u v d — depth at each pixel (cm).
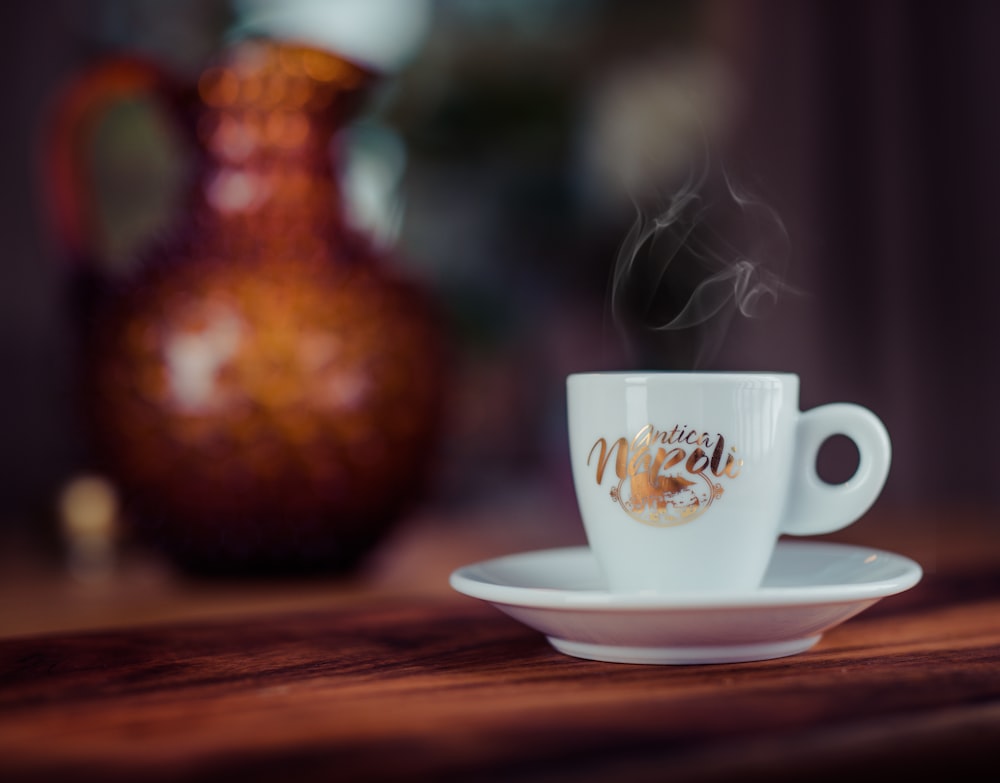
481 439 145
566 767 35
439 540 86
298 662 45
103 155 123
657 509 46
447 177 158
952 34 161
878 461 47
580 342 155
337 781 35
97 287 67
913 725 38
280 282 65
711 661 44
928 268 161
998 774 38
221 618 52
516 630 49
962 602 52
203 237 66
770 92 158
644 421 46
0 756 37
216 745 37
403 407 66
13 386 125
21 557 81
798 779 36
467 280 158
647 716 38
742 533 47
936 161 161
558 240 161
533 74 160
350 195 70
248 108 66
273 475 65
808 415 48
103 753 37
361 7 146
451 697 41
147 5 133
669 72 160
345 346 65
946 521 97
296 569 68
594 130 161
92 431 67
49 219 68
